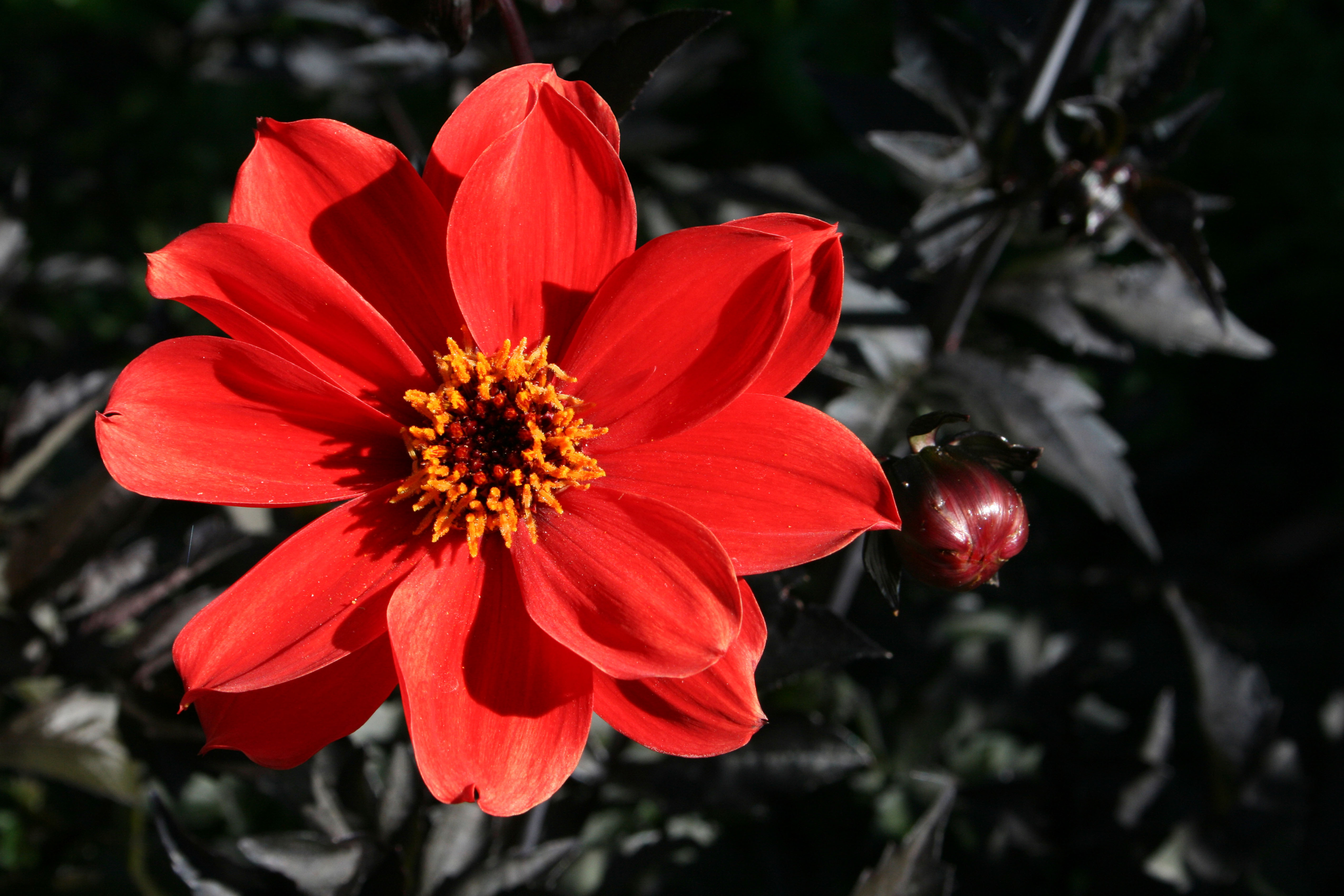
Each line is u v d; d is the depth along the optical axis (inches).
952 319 12.3
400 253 9.5
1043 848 14.1
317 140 9.1
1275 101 22.6
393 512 9.5
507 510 9.5
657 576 9.1
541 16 17.6
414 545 9.5
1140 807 14.1
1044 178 11.3
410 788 11.1
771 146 23.6
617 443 9.7
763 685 10.1
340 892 10.5
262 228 9.3
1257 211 22.6
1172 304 12.7
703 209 15.4
